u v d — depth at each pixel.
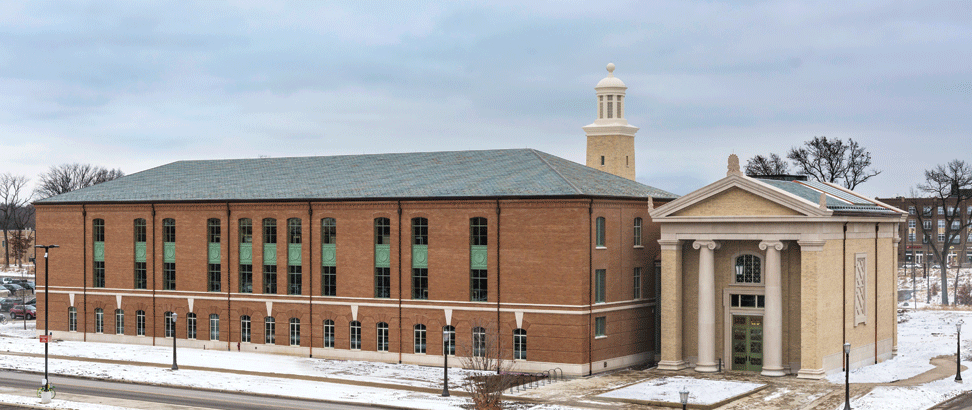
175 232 68.44
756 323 56.41
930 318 78.56
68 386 53.34
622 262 59.34
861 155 101.69
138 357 62.97
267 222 65.31
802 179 65.94
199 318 67.56
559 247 55.66
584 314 55.25
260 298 65.19
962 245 150.62
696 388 50.19
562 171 60.12
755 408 45.41
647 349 61.94
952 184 106.62
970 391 50.31
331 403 47.81
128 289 70.06
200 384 52.97
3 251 184.25
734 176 54.28
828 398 47.50
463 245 58.41
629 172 74.25
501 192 57.50
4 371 59.16
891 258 63.31
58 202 72.56
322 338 63.09
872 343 59.75
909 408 45.44
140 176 74.75
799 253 54.62
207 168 73.75
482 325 57.66
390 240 60.84
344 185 64.19
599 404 46.56
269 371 57.03
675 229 56.94
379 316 61.16
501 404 45.38
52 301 73.25
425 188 60.72
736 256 56.53
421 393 50.44
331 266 63.03
